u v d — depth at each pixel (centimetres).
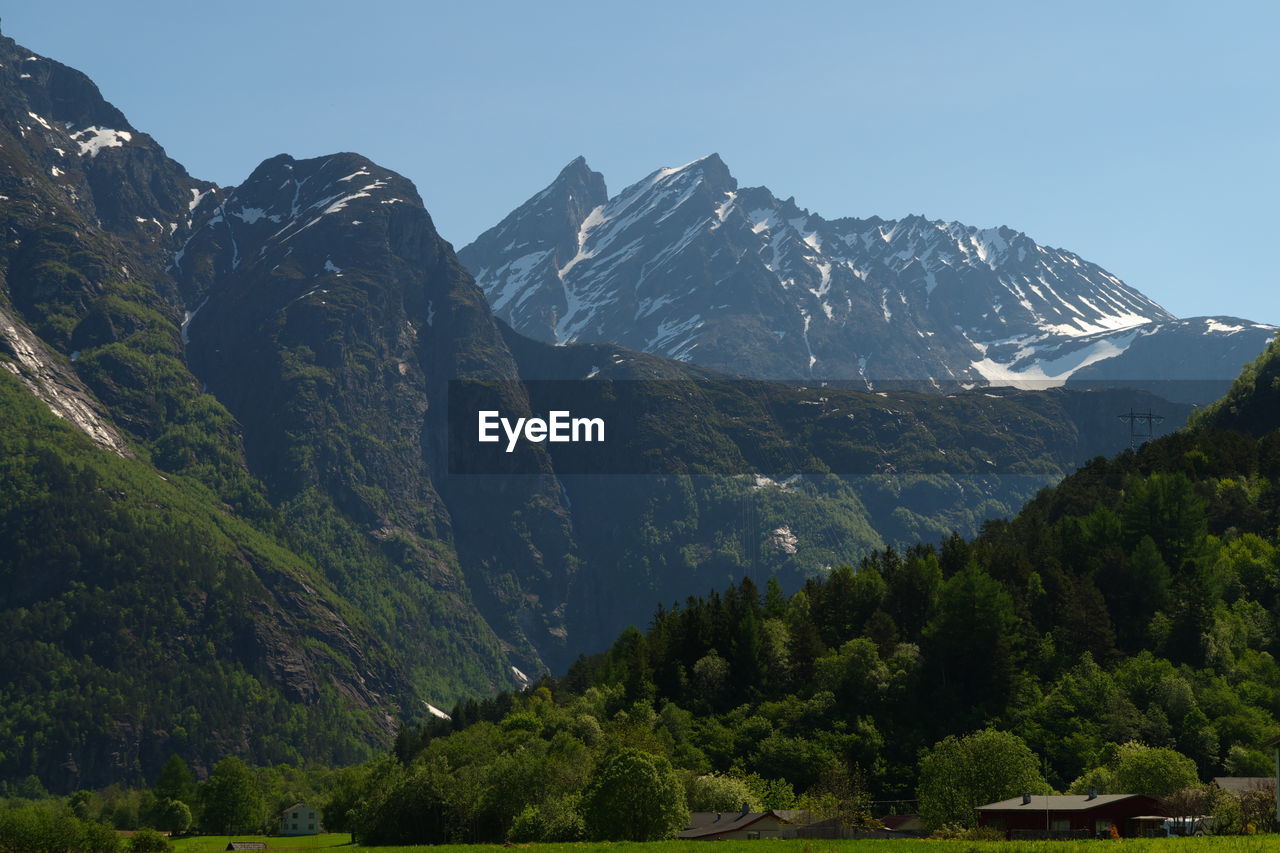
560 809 17575
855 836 17175
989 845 13250
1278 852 11706
